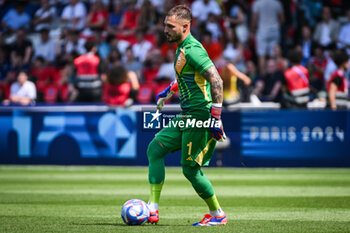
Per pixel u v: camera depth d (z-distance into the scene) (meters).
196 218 18.05
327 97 39.88
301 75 38.84
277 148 39.00
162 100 17.81
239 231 15.15
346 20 57.44
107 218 17.95
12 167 40.72
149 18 59.56
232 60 51.75
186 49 15.43
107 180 31.83
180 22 15.45
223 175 34.94
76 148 41.06
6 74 60.56
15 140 41.81
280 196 24.58
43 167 40.66
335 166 38.62
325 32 54.25
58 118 41.38
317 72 49.06
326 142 38.59
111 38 56.22
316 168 38.75
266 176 34.12
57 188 27.80
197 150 15.71
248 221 17.22
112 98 40.53
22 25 66.00
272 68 48.84
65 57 56.62
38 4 67.94
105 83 47.34
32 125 41.62
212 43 47.81
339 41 53.62
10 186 28.73
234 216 18.45
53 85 52.88
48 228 15.71
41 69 56.09
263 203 22.19
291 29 55.75
